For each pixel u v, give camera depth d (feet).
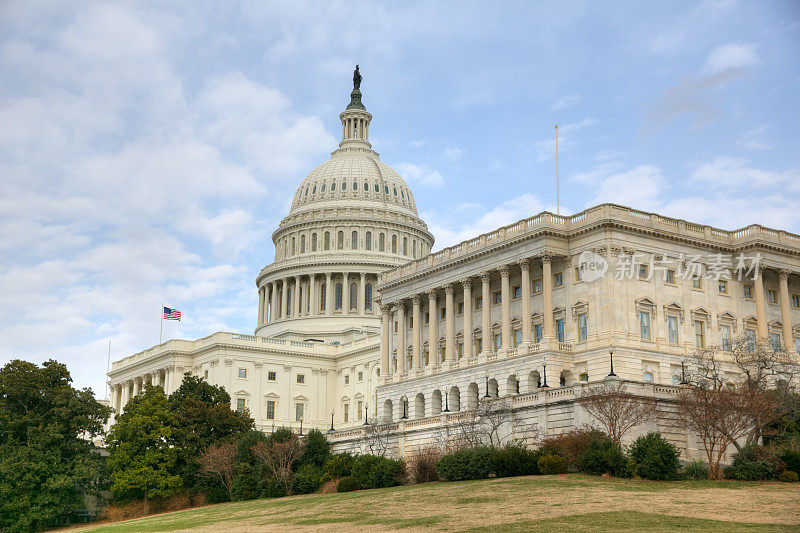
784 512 173.68
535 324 346.13
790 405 268.41
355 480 270.67
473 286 377.91
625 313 320.50
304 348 546.26
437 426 303.27
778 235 355.15
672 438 252.21
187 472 343.67
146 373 567.59
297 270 633.20
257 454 304.30
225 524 216.95
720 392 244.01
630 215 333.21
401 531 174.50
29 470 336.29
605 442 235.20
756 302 346.74
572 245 339.16
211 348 525.34
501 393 344.28
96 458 369.09
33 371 361.51
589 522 168.86
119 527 245.86
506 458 245.24
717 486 212.02
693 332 333.83
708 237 348.18
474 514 186.09
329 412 547.08
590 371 320.91
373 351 525.34
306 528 190.80
